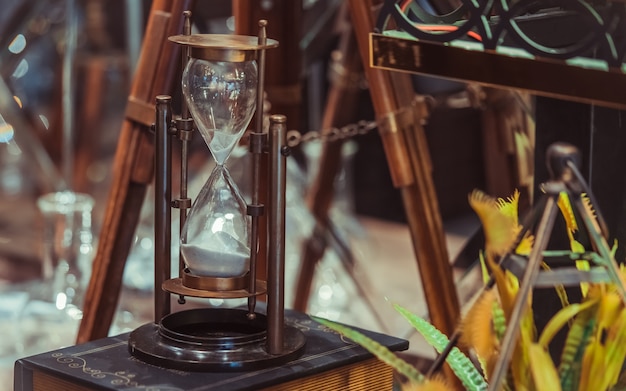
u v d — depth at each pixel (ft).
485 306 3.55
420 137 4.44
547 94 3.61
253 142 3.72
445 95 6.12
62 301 6.14
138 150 4.50
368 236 8.71
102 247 4.58
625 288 3.37
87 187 9.81
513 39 3.61
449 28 3.84
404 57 3.86
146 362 3.71
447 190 9.71
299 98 5.61
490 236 3.53
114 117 11.59
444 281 4.47
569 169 3.42
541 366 3.42
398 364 3.47
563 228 3.91
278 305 3.68
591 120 3.88
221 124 3.69
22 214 9.51
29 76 11.02
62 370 3.67
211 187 3.78
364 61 4.40
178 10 4.39
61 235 6.30
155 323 3.95
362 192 9.82
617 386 3.59
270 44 3.71
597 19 3.47
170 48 4.40
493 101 5.24
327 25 6.52
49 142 10.03
